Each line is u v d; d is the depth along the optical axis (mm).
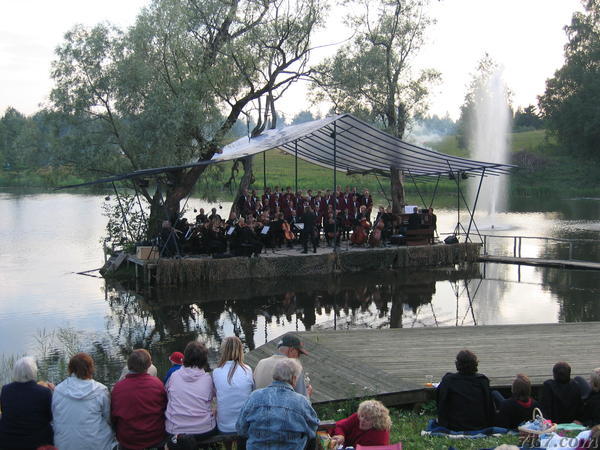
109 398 5965
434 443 6484
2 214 44031
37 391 5719
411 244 25578
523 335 11320
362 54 31656
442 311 17156
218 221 22328
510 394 8820
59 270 23844
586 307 17312
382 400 8461
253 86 27047
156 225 24641
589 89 66125
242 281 21141
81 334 15188
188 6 25828
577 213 45156
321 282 21312
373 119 32844
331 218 25109
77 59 24234
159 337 14961
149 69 24344
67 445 5645
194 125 24719
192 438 5863
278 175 68688
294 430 4699
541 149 76688
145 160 24219
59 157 25000
